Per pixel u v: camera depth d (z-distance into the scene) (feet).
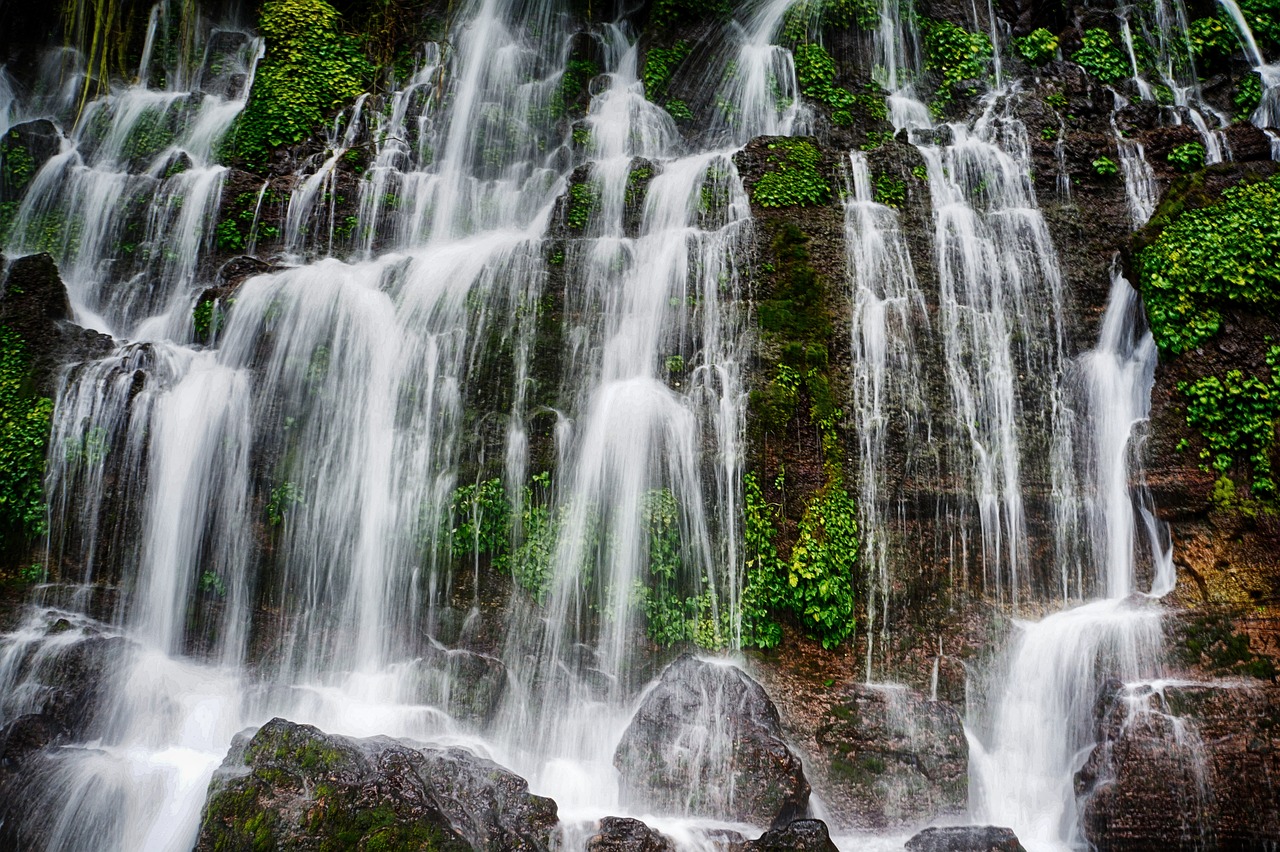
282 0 57.06
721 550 35.86
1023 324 40.37
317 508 37.65
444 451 37.93
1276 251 35.55
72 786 28.66
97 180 50.49
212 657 36.09
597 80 59.77
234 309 41.06
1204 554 33.63
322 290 40.68
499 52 59.77
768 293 39.58
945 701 34.35
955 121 53.93
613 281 40.52
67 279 48.01
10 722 30.45
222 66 60.75
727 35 58.54
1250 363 34.47
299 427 38.68
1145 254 37.45
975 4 58.29
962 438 37.96
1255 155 44.75
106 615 35.86
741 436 36.76
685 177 44.42
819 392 37.40
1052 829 31.32
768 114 54.60
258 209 48.85
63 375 38.70
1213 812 28.73
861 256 40.52
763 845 26.66
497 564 36.65
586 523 36.58
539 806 26.99
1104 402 39.09
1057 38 56.39
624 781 30.71
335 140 53.67
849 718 33.06
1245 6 57.11
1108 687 31.19
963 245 41.24
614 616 35.58
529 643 35.63
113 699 32.40
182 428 37.60
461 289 40.55
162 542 36.73
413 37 60.80
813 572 35.24
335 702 33.19
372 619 36.45
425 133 54.65
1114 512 37.27
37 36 59.82
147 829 27.91
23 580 36.01
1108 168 44.34
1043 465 38.27
